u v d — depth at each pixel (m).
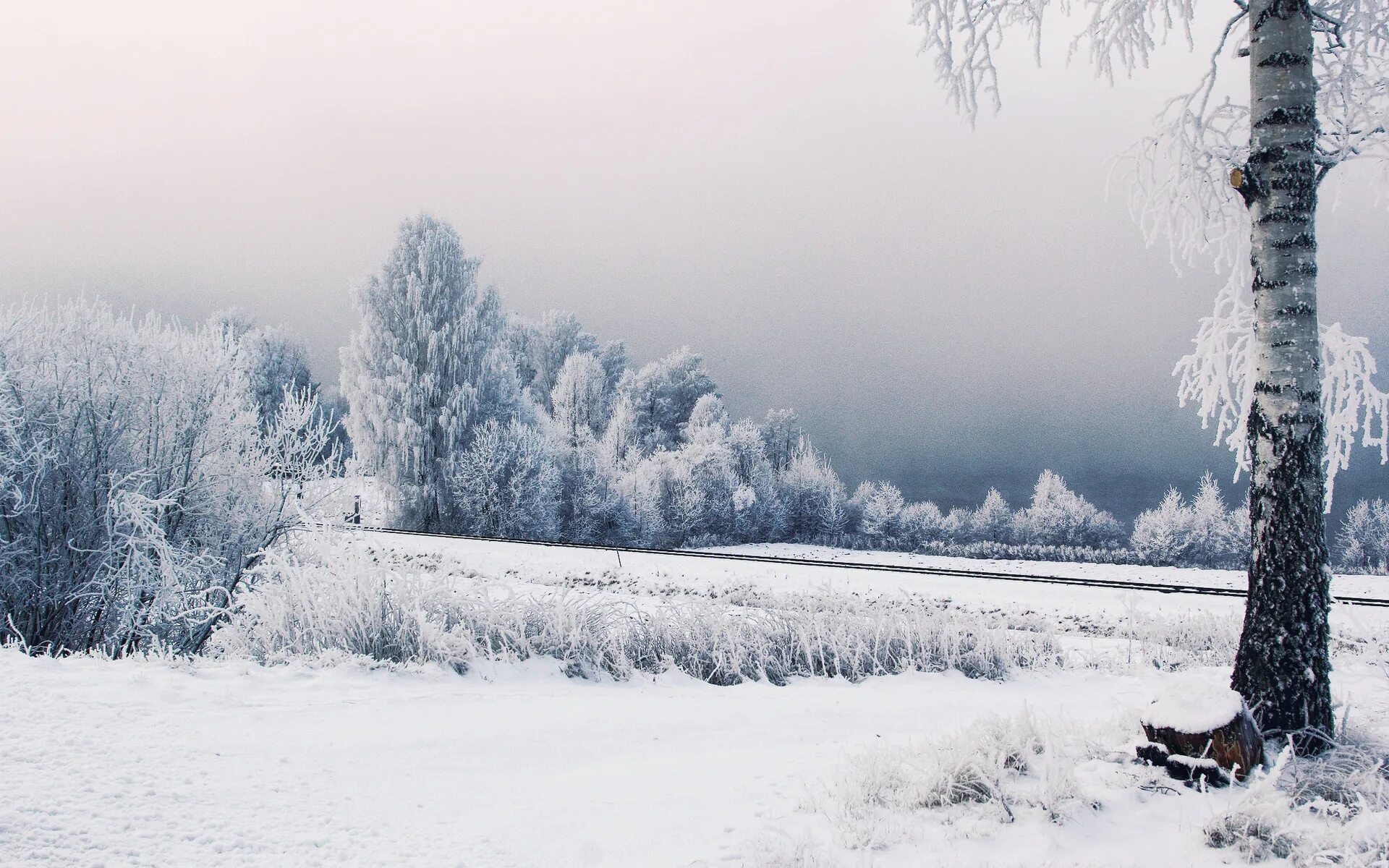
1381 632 12.98
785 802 4.24
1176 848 3.50
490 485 36.38
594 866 3.38
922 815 3.92
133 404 10.90
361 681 6.92
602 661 8.72
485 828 3.81
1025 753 4.55
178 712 5.25
